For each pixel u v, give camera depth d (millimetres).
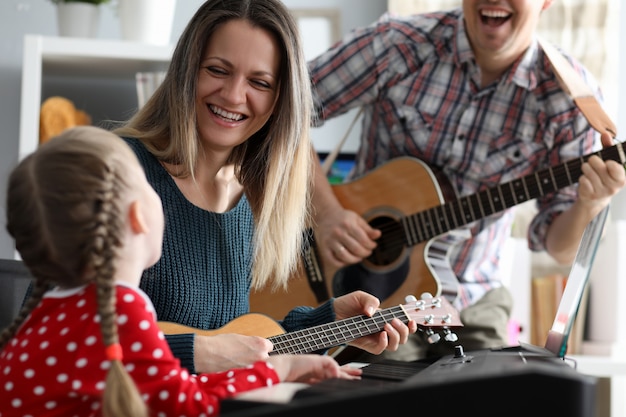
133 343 1174
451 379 919
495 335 2805
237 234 2006
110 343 1130
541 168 2814
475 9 2666
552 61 2699
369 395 920
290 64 1914
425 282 2703
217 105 1887
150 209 1269
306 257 2760
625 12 3939
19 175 1237
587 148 2764
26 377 1181
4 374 1205
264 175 2020
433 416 916
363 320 1889
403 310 1915
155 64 3195
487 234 2799
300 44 1943
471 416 913
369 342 1904
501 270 3412
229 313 1986
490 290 2852
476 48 2738
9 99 3377
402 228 2734
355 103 2887
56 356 1173
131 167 1261
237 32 1873
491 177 2797
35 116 3029
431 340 1912
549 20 3844
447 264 2754
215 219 1961
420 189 2740
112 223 1210
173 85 1885
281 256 2064
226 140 1910
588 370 3389
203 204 1978
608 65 3836
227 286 1979
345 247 2729
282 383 1260
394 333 1863
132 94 3438
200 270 1932
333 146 3711
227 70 1878
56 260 1211
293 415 921
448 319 1938
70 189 1201
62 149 1226
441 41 2793
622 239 3672
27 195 1222
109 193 1213
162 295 1891
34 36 3043
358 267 2748
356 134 3723
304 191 2053
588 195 2607
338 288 2744
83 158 1219
